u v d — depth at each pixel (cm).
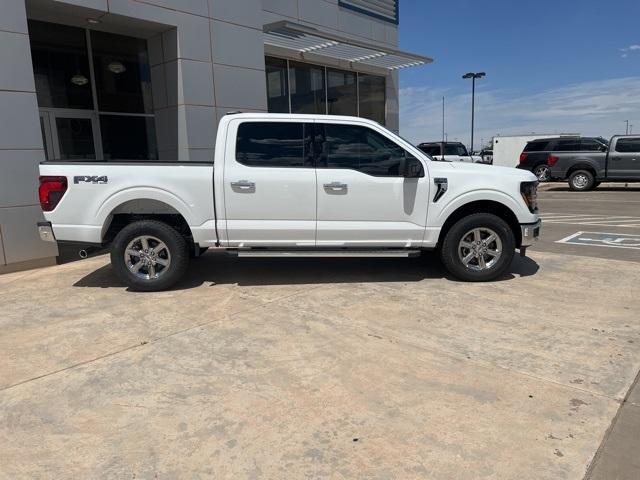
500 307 526
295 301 555
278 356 413
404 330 465
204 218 592
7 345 446
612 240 906
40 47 929
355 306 535
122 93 1057
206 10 979
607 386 356
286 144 591
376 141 601
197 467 277
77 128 1005
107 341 452
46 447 297
